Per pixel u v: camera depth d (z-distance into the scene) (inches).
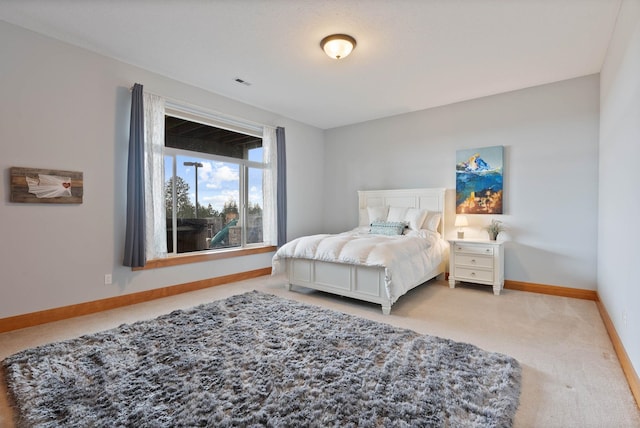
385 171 211.2
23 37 106.8
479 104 173.0
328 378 73.0
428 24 103.2
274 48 120.3
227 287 164.9
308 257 145.3
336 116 209.3
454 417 59.7
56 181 113.6
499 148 164.1
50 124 112.8
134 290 135.6
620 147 93.1
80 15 100.1
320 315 116.3
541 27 104.2
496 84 154.0
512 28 105.0
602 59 126.6
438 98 174.4
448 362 80.4
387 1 91.7
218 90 163.5
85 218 121.6
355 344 91.4
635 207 73.7
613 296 100.1
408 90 162.4
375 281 128.0
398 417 59.3
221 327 104.5
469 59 128.0
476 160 171.8
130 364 79.4
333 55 114.6
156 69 139.2
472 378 72.9
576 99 145.8
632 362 73.2
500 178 163.9
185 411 60.9
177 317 113.7
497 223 165.9
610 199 109.8
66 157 116.6
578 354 88.4
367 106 188.5
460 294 151.9
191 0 92.1
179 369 77.4
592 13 96.0
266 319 112.1
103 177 126.3
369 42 114.7
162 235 142.9
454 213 181.9
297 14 98.5
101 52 124.3
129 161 129.9
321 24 104.0
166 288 146.7
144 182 134.2
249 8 95.7
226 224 178.9
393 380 71.9
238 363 80.1
